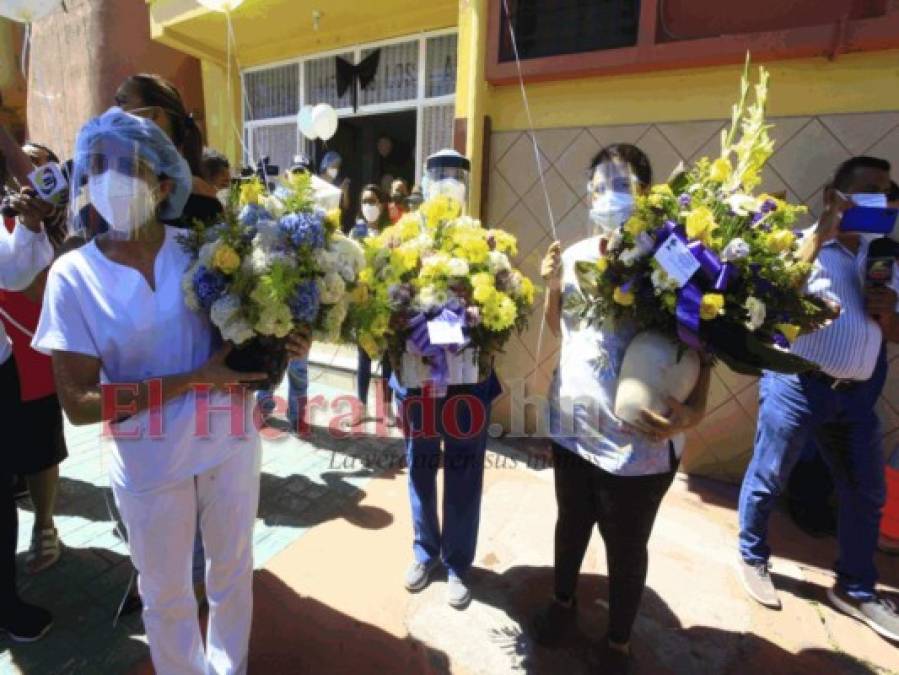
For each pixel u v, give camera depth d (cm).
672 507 321
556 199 377
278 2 461
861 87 288
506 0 355
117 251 148
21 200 203
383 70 516
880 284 220
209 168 260
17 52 780
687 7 317
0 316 214
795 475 312
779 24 297
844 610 242
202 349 160
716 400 343
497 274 213
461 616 234
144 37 634
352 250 166
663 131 338
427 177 267
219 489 164
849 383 227
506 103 386
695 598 248
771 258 158
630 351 171
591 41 347
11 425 219
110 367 150
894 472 284
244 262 147
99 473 337
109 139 139
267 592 244
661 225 162
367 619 231
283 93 595
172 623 162
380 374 398
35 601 232
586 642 223
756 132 167
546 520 305
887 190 214
